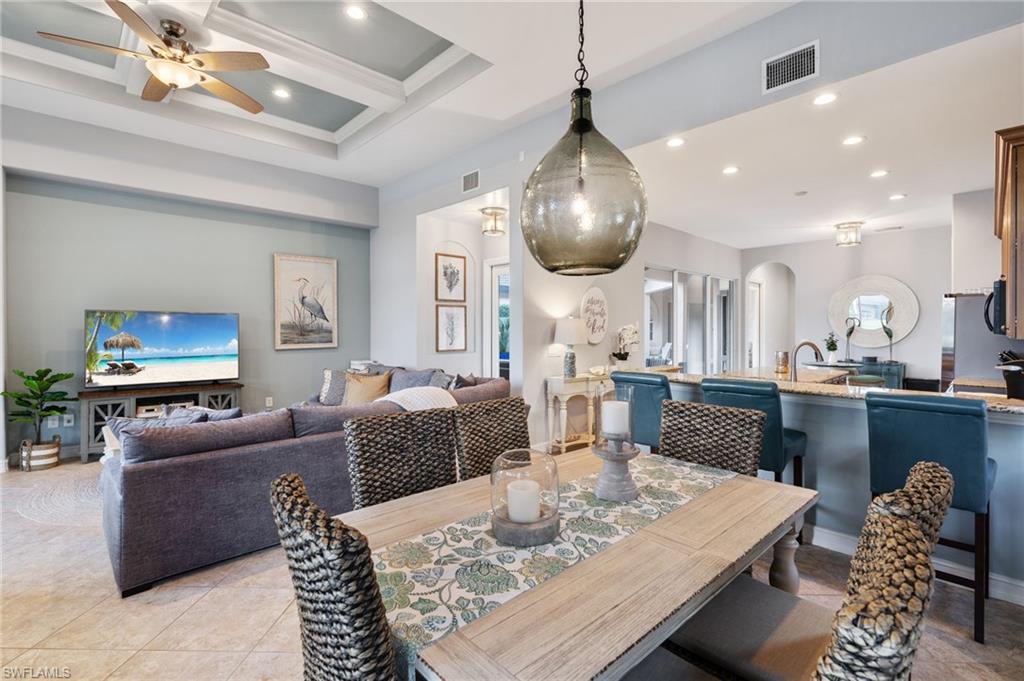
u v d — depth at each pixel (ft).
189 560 8.11
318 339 20.57
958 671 5.84
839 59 8.46
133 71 12.44
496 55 10.46
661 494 5.40
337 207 20.04
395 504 5.25
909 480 3.61
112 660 6.18
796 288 24.77
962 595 7.48
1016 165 7.55
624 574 3.70
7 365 14.15
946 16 7.47
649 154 12.11
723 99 9.94
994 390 10.82
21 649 6.37
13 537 9.68
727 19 9.35
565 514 4.87
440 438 6.36
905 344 21.40
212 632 6.75
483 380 15.48
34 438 14.74
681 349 22.77
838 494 9.04
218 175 16.96
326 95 14.26
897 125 10.32
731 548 4.12
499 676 2.61
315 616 2.93
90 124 14.49
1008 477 7.34
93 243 15.53
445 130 14.96
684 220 19.83
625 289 19.31
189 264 17.38
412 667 2.87
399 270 20.11
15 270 14.26
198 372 16.83
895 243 21.67
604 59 10.70
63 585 7.92
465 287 20.67
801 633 4.15
